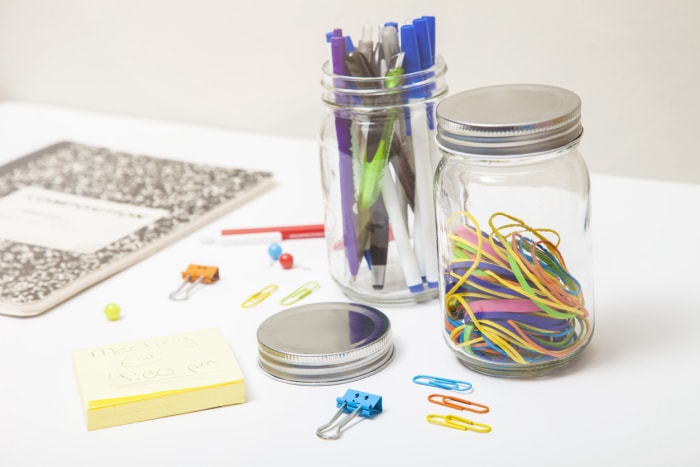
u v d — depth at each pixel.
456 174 0.69
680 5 1.03
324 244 0.97
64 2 1.44
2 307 0.86
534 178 0.68
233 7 1.29
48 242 0.99
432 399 0.68
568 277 0.69
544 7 1.09
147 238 0.99
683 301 0.79
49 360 0.78
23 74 1.54
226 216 1.06
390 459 0.62
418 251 0.81
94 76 1.46
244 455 0.64
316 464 0.62
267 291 0.87
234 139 1.31
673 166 1.10
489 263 0.67
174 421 0.68
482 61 1.15
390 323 0.76
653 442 0.61
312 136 1.31
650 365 0.70
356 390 0.70
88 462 0.64
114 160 1.24
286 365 0.72
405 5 1.17
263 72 1.31
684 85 1.06
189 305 0.86
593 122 1.12
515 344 0.68
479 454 0.62
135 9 1.38
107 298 0.88
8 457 0.65
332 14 1.22
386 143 0.77
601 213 0.98
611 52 1.08
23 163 1.24
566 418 0.65
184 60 1.37
